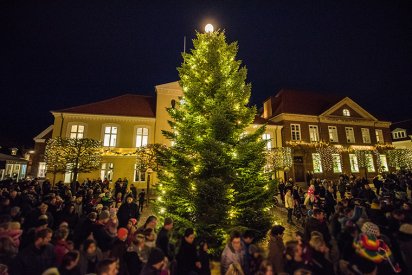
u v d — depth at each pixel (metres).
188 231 5.13
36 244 4.34
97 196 11.44
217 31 10.69
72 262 3.80
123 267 4.32
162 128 24.58
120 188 15.54
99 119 23.88
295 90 33.06
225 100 8.84
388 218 6.79
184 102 10.41
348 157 30.12
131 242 5.20
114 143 23.84
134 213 9.21
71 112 23.33
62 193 12.12
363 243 4.19
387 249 4.25
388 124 33.50
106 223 6.36
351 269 3.91
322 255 4.48
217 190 7.35
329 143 28.73
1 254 4.21
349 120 31.36
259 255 4.61
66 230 5.14
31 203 9.05
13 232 4.88
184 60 10.79
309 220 6.74
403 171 20.92
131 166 23.59
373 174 30.44
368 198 11.90
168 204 8.65
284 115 28.89
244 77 9.96
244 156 8.41
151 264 3.99
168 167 9.18
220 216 7.47
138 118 24.47
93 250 4.58
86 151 16.22
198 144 8.56
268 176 9.40
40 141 26.45
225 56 10.33
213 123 8.30
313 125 29.86
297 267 4.18
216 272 6.66
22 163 33.50
